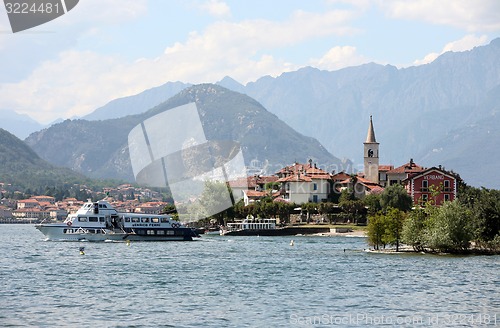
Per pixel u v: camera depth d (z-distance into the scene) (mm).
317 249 149375
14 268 103250
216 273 98250
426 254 134000
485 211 134500
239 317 63781
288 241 183875
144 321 61375
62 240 166500
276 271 101812
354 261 119000
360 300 74188
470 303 72688
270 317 63969
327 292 79812
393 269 105250
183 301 72125
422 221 135875
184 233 173000
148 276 93562
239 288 82500
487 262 116688
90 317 62812
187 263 113125
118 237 166250
